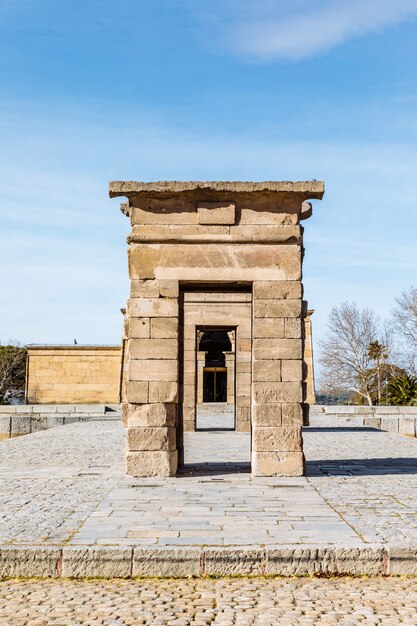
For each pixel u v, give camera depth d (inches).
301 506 430.0
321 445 844.0
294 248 569.6
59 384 1796.3
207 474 562.9
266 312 563.8
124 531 361.7
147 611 278.2
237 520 389.1
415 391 1914.4
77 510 417.1
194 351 1076.5
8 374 2223.2
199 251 569.0
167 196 570.9
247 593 301.0
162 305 563.5
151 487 500.7
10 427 1285.7
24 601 291.3
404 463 644.1
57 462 651.5
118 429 1104.8
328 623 264.1
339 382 2293.3
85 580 322.0
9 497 460.4
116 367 1795.0
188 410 1072.2
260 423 554.9
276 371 559.2
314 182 564.7
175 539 344.8
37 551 327.0
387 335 2281.0
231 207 570.6
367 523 381.1
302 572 325.7
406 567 327.3
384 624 263.1
